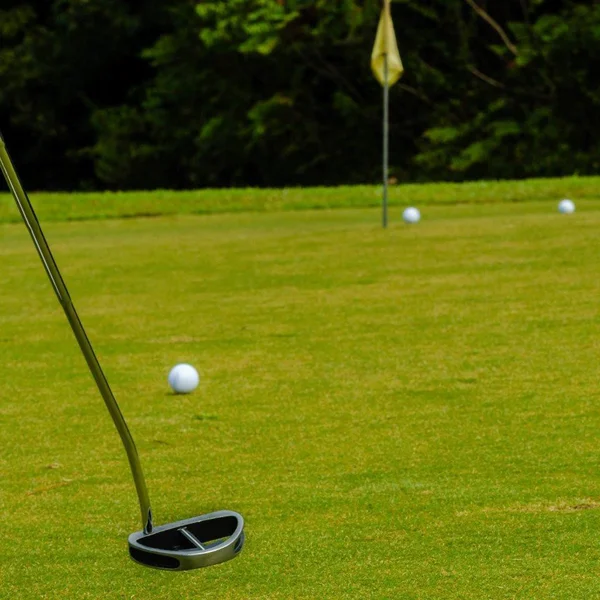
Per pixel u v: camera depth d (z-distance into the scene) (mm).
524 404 11469
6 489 9328
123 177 74062
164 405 12102
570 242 23578
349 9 66938
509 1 69875
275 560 7438
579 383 12266
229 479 9328
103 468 9859
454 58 69062
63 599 6980
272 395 12320
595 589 6766
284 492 8914
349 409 11562
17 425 11469
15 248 27859
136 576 7312
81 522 8438
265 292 19578
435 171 70188
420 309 17203
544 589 6785
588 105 67062
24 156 79562
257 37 66312
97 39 73375
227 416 11492
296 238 27156
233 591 6957
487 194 36250
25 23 75375
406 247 24344
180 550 6465
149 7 73438
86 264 24172
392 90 69875
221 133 70312
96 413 11898
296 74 69125
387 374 13117
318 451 10070
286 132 71750
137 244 27547
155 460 10016
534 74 67438
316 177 72812
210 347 15164
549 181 39156
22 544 7984
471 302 17578
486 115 68625
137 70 77438
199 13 67062
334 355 14289
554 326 15453
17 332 16938
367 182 71812
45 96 75875
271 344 15172
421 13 69562
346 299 18422
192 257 24547
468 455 9758
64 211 36375
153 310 18266
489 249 23297
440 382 12594
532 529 7840
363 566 7266
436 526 7977
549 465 9383
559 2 69938
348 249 24562
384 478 9180
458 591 6797
